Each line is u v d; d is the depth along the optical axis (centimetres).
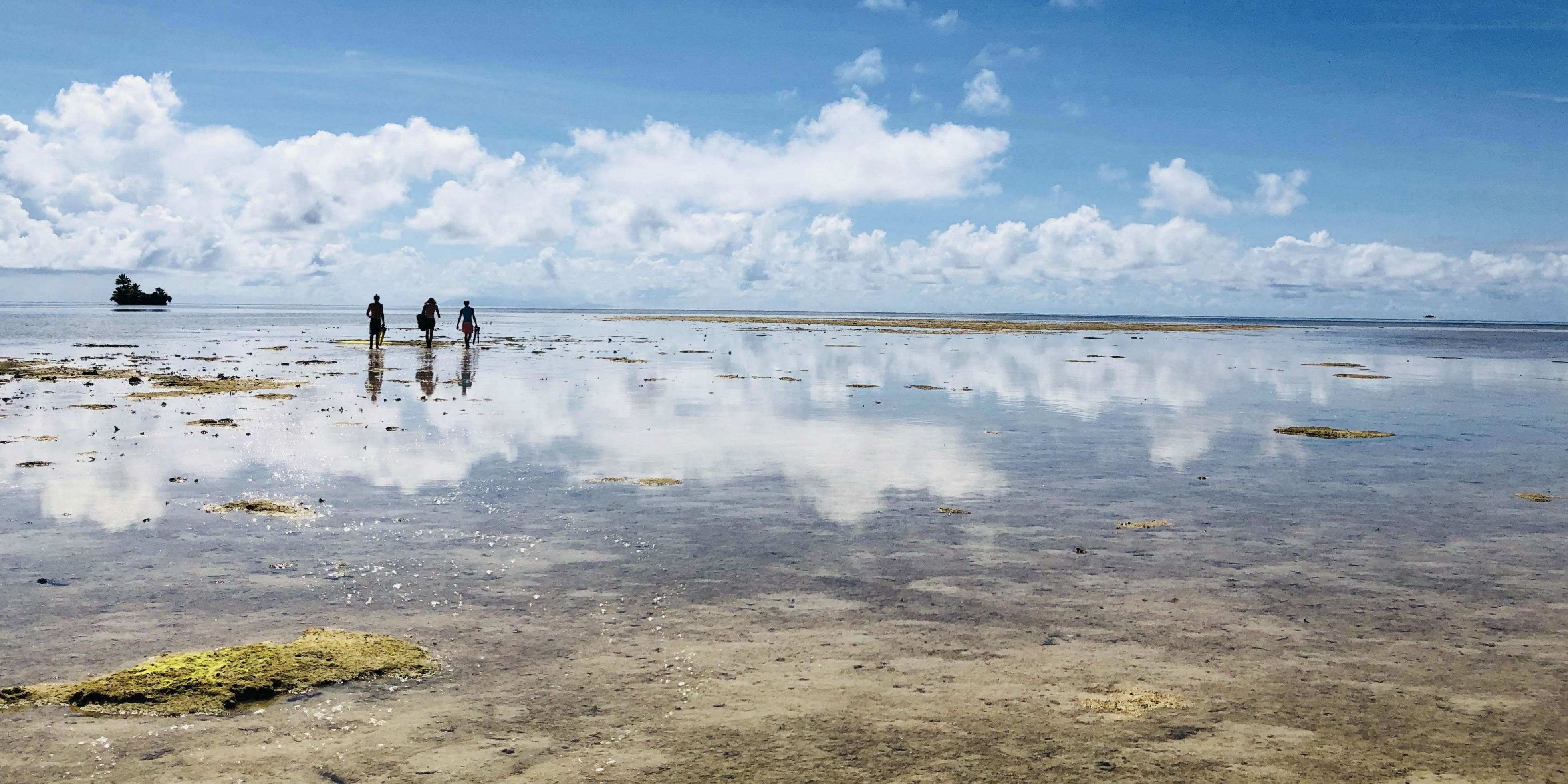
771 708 543
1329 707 551
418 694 561
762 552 890
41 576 789
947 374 3272
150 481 1198
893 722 525
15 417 1808
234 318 11688
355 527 971
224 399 2166
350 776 461
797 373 3241
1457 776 469
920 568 844
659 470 1317
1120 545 931
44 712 530
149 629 668
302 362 3541
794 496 1154
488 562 848
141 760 476
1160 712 542
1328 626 695
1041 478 1288
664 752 487
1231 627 693
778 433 1709
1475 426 1928
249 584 775
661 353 4409
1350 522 1041
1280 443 1650
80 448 1453
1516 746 502
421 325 4338
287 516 1015
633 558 865
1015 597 760
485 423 1792
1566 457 1519
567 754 485
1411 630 688
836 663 614
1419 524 1033
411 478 1235
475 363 3519
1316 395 2636
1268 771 472
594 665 607
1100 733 513
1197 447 1594
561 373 3089
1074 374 3347
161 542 902
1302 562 872
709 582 794
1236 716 538
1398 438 1741
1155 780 461
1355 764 481
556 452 1464
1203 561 875
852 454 1477
